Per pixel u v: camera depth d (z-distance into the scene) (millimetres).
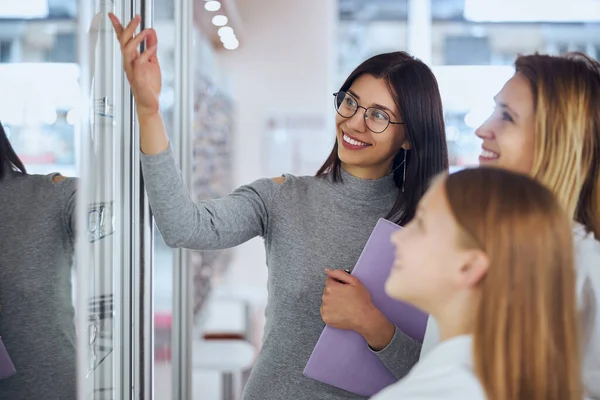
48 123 1016
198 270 3643
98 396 1233
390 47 5148
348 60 5184
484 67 4980
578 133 1208
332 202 1514
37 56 991
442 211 812
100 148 1215
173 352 2117
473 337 770
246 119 5109
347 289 1361
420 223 837
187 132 2145
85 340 1067
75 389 1062
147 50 1252
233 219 1431
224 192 4633
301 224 1483
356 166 1517
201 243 1373
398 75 1460
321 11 5039
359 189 1511
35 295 1024
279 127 5102
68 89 1046
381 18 5137
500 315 758
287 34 5059
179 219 1307
